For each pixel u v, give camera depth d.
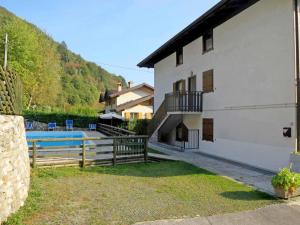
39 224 5.42
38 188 7.83
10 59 37.97
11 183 5.89
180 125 19.78
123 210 6.34
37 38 45.12
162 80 22.81
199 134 16.83
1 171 5.43
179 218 5.93
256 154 11.92
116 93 40.09
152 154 14.39
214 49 15.26
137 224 5.56
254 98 12.08
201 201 7.11
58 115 36.06
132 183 8.84
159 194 7.66
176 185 8.67
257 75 11.90
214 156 14.80
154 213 6.20
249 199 7.33
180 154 15.44
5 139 5.80
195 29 16.02
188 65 18.28
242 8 12.85
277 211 6.46
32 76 40.91
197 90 17.14
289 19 10.28
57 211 6.16
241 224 5.70
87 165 11.60
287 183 7.32
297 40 10.09
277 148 10.78
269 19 11.26
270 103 11.16
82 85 85.25
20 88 8.14
